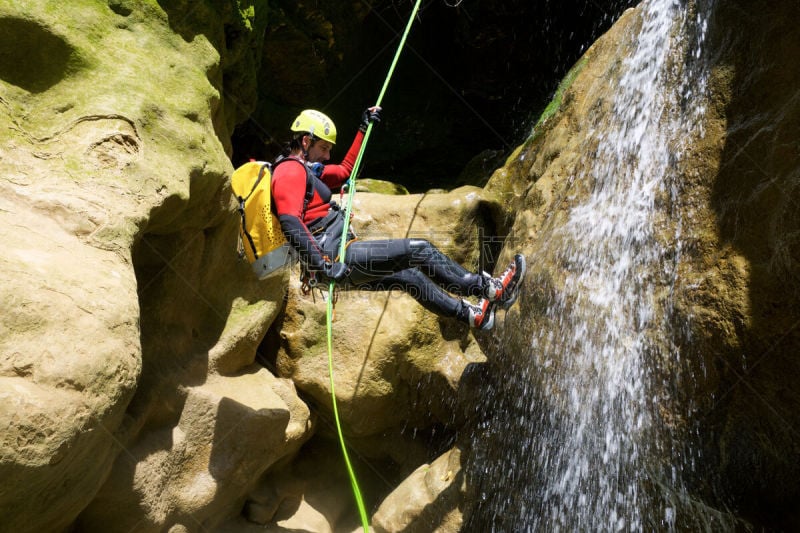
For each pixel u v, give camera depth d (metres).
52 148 3.21
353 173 3.82
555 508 4.25
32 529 2.86
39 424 2.46
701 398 3.35
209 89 3.93
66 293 2.71
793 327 2.96
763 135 3.16
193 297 4.28
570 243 3.99
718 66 3.47
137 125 3.43
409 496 4.79
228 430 4.24
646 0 4.29
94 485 3.14
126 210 3.20
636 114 3.92
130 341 2.92
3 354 2.46
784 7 3.20
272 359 4.99
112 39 3.58
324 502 5.13
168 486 3.97
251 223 3.55
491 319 3.86
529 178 4.82
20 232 2.81
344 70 8.07
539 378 4.09
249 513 4.65
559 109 4.81
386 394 4.86
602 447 3.86
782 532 3.35
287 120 7.39
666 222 3.52
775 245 3.02
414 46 9.26
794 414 3.09
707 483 3.53
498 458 4.62
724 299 3.17
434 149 8.72
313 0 7.14
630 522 3.85
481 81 9.35
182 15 3.89
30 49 3.29
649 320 3.50
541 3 8.89
